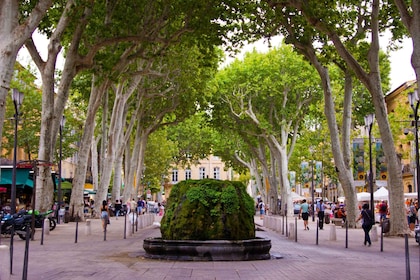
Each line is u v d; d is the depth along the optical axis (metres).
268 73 47.44
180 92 42.78
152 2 25.56
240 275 10.95
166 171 72.75
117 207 41.75
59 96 24.33
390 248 18.45
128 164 51.53
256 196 85.12
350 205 29.64
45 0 15.16
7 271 10.75
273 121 53.03
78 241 19.94
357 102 48.66
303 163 54.19
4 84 14.62
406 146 52.94
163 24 28.06
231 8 25.31
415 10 15.16
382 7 25.95
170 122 48.53
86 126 32.41
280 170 51.53
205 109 51.47
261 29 27.02
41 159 23.88
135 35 25.19
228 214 14.28
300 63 46.34
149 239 14.38
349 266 12.87
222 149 60.78
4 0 14.93
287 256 15.31
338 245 19.72
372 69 23.92
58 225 30.22
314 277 10.81
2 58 14.66
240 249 13.76
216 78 49.47
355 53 26.88
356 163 32.81
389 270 12.12
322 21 22.19
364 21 27.80
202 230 14.10
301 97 48.34
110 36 24.69
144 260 13.69
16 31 14.82
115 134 37.97
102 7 24.58
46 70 23.73
